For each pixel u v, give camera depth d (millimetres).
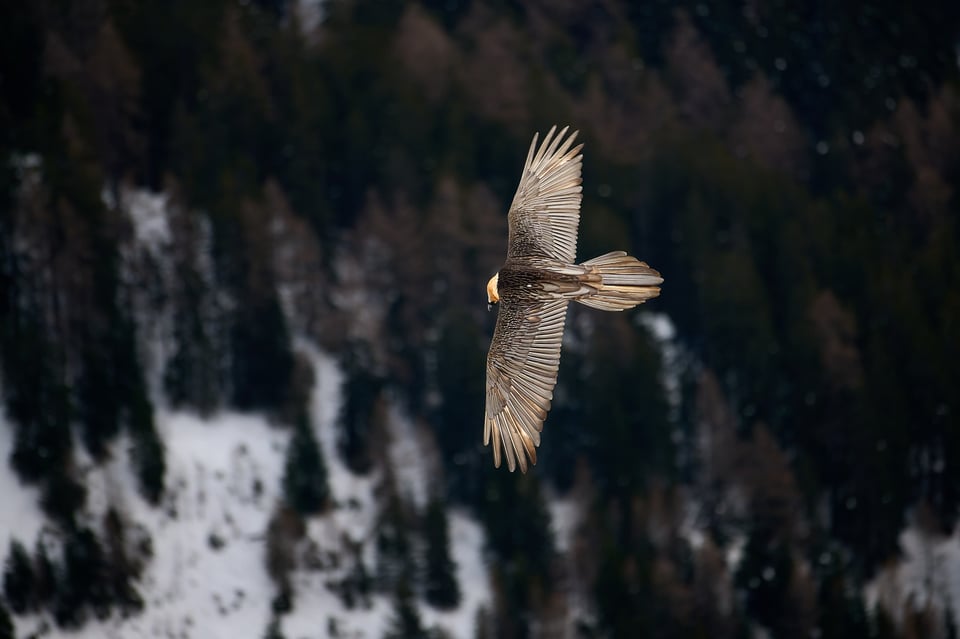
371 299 68562
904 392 65750
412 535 53281
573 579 52375
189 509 52969
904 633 50969
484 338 66500
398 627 47000
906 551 61000
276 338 60688
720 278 68875
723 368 67312
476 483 56969
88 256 59438
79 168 66188
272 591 49656
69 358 58531
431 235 67500
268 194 72375
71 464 51188
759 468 57406
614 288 9750
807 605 51781
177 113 78875
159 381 60906
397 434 60719
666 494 56531
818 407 65000
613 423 58250
